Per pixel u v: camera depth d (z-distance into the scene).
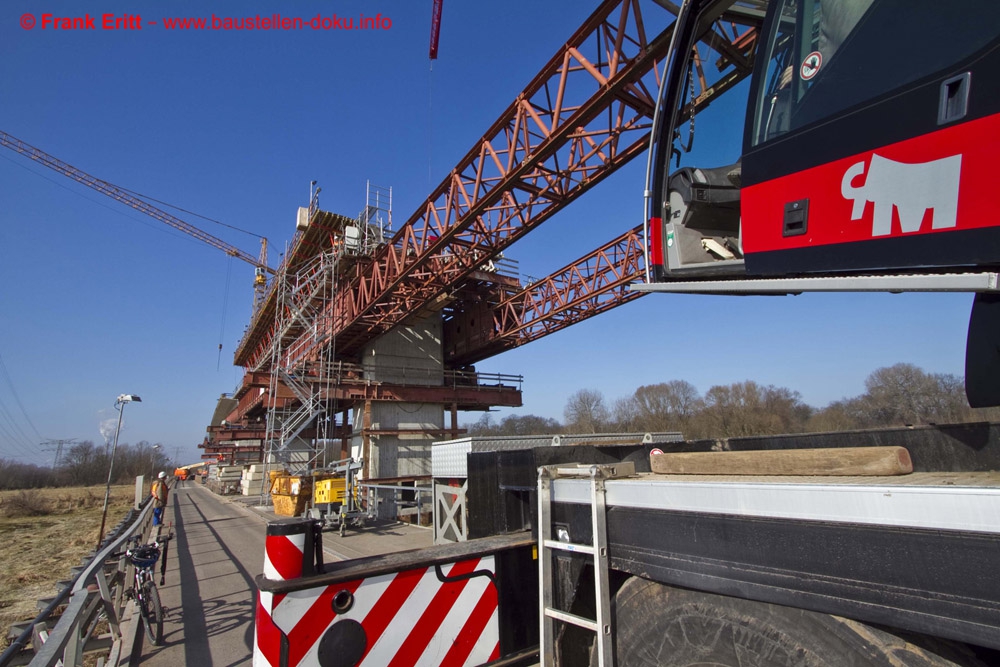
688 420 63.09
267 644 2.29
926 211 2.02
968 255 1.87
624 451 4.57
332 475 15.59
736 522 2.00
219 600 8.88
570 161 15.03
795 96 2.67
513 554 3.14
